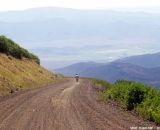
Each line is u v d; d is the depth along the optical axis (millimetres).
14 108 40344
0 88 63656
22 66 112062
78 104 45094
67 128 27641
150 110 32750
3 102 46656
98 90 78625
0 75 76250
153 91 39812
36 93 62469
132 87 41406
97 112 37156
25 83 86688
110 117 33469
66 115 34844
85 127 28016
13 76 85750
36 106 42469
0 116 34219
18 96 55719
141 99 40438
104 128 27469
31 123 30047
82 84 103125
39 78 111250
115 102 48406
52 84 98062
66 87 84500
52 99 51719
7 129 27422
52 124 29531
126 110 39531
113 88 57906
